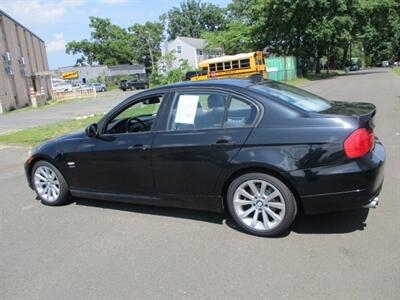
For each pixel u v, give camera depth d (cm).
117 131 519
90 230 477
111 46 9462
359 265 353
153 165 471
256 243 411
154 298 327
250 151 411
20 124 1783
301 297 313
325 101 479
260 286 332
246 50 5434
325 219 454
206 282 344
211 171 435
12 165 892
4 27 3266
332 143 383
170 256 396
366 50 10162
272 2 4428
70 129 1405
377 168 391
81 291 345
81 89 4394
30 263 404
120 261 393
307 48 4731
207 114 444
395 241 393
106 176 516
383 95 1844
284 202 407
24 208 577
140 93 496
